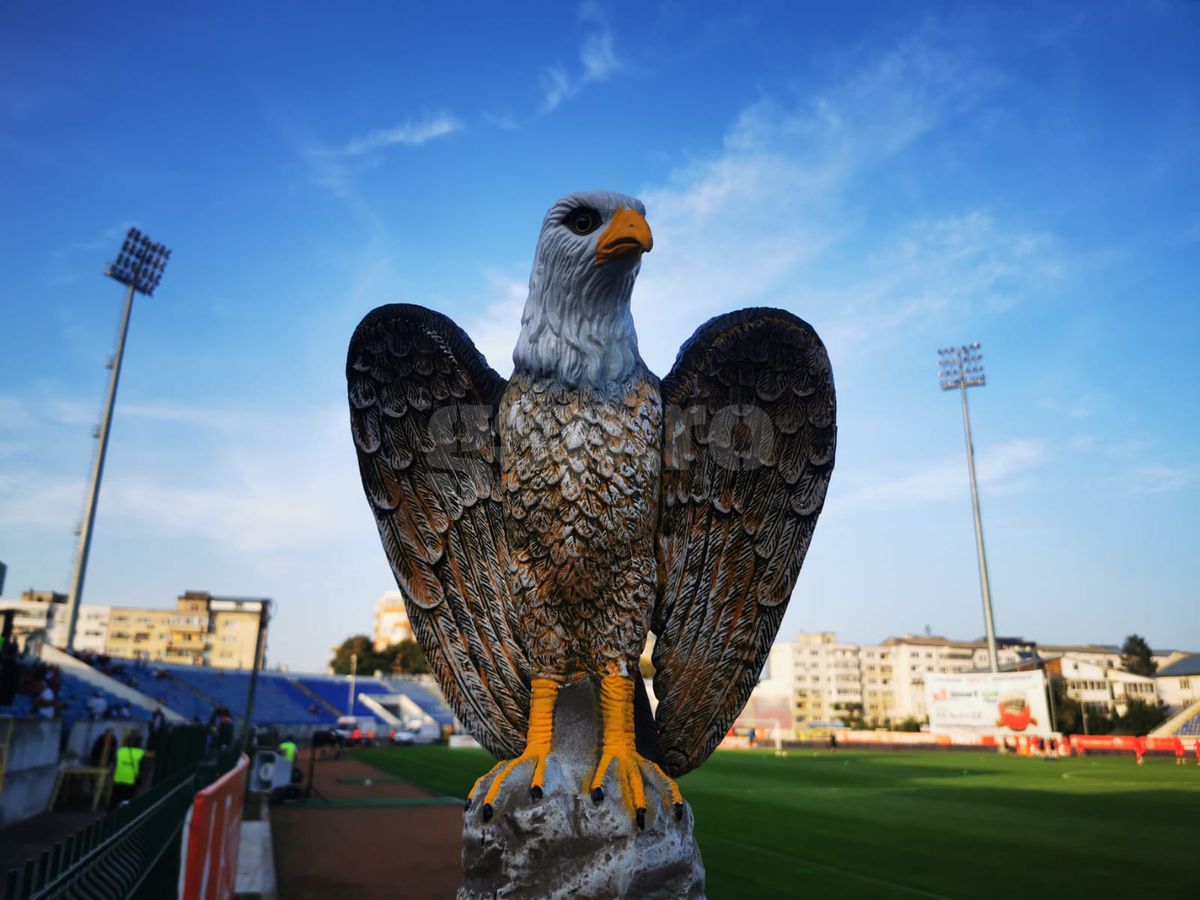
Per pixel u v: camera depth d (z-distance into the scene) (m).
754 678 3.35
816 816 13.39
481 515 3.39
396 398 3.38
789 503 3.38
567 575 3.10
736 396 3.32
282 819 13.49
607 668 3.13
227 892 6.11
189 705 37.09
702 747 3.35
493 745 3.38
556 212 3.22
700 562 3.36
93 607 71.50
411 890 8.75
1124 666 56.56
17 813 10.83
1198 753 27.80
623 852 2.83
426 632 3.42
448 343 3.31
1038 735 30.88
